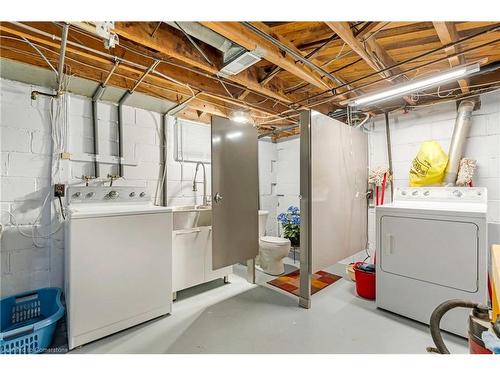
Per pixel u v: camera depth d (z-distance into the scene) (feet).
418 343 5.92
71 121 8.13
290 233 13.17
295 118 12.23
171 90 8.30
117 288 6.24
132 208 7.12
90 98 8.54
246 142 9.48
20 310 6.86
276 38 5.55
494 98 8.15
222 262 8.54
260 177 15.17
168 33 5.66
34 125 7.43
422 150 9.09
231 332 6.40
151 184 10.18
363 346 5.80
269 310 7.62
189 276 8.67
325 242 8.59
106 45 4.89
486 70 6.64
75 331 5.62
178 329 6.53
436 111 9.43
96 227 5.91
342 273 10.98
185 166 11.36
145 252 6.73
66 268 6.47
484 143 8.34
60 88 7.14
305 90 9.59
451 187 7.82
